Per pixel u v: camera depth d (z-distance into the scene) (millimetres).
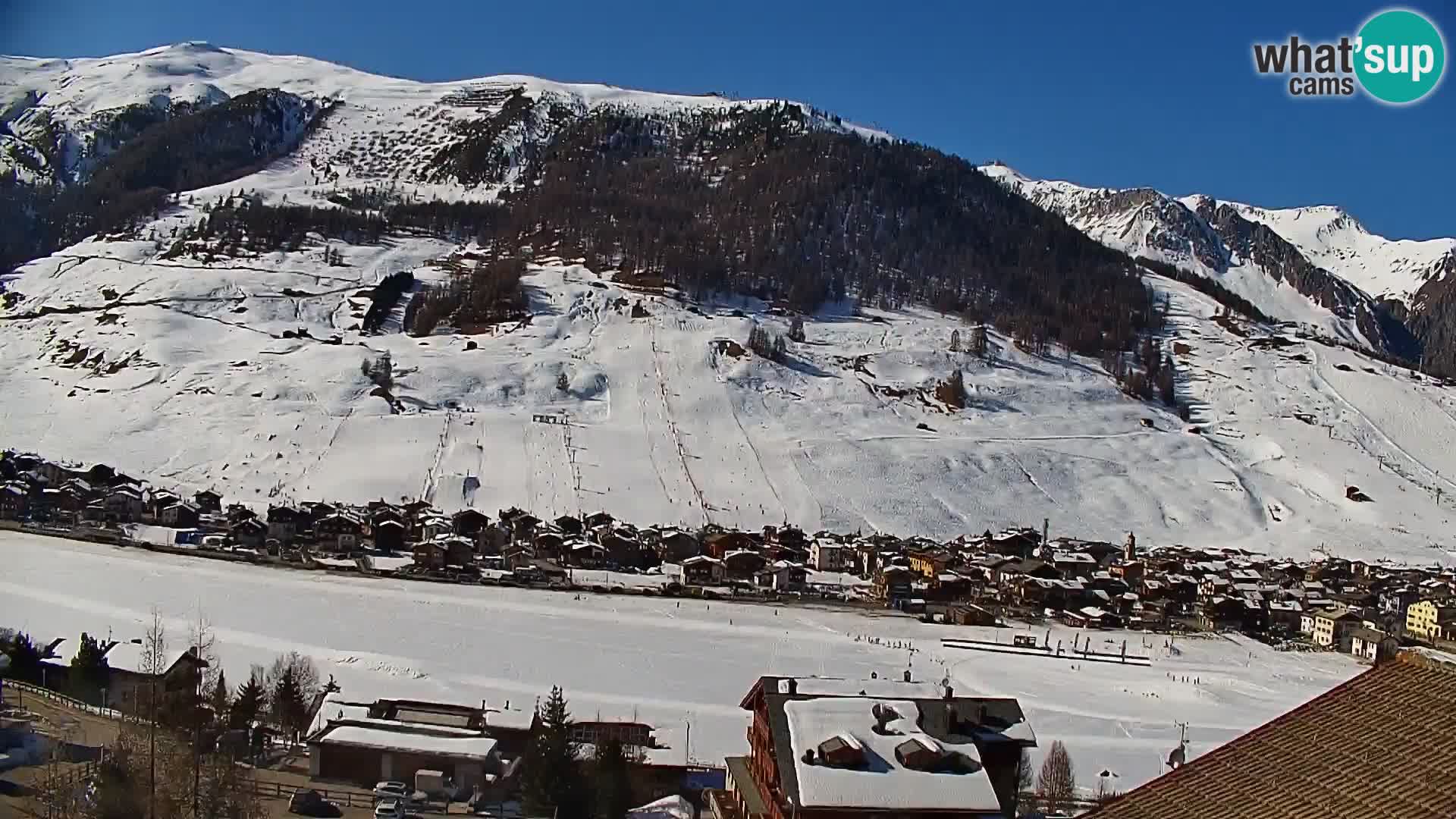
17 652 53875
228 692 52938
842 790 31250
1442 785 17953
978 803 31438
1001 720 37531
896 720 34594
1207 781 20594
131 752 40031
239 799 38688
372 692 59531
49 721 46969
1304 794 19094
